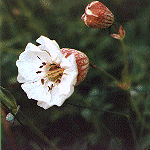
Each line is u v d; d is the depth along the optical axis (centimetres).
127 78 12
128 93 12
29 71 11
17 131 14
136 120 13
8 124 13
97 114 14
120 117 14
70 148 14
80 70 11
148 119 13
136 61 14
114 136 14
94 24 12
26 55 11
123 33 12
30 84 11
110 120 14
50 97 11
